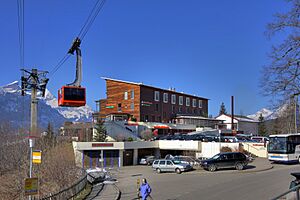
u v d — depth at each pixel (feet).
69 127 218.38
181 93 257.34
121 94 232.53
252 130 314.96
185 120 242.78
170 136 192.95
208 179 94.63
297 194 29.86
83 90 76.38
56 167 115.55
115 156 170.71
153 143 184.34
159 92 237.45
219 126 273.13
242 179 89.20
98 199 68.33
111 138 189.57
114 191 79.56
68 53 67.10
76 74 73.92
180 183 89.76
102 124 188.14
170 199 64.69
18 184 108.88
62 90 75.00
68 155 155.12
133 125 207.21
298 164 127.13
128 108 226.99
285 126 177.27
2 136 161.89
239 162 116.06
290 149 123.95
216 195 65.41
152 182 97.35
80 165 160.76
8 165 143.95
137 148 176.65
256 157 163.84
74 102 75.20
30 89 90.79
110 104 238.89
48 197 55.21
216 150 166.61
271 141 128.67
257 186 74.13
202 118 257.55
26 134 170.91
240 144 166.09
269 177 90.07
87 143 163.53
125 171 141.90
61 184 99.35
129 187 90.89
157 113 233.55
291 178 85.10
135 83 222.48
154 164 130.93
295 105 41.86
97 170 113.50
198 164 139.13
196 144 172.24
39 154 59.52
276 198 27.30
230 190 70.64
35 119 89.40
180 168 122.83
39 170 116.26
